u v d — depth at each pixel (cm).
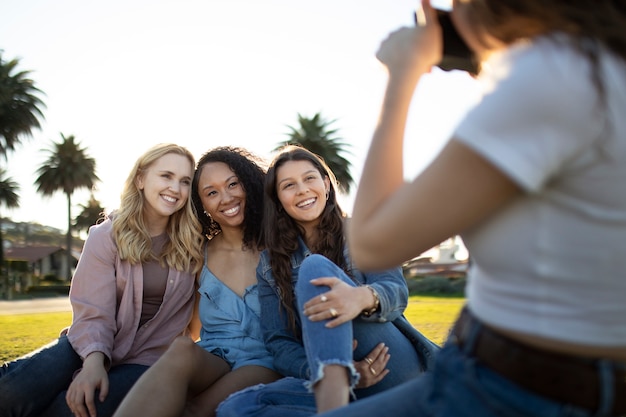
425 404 127
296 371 261
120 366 305
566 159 104
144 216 332
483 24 120
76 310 307
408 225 114
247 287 317
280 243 293
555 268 109
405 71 133
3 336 943
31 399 275
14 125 5034
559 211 108
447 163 109
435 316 1228
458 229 112
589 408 111
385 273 265
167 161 323
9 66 5094
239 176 328
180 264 326
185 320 330
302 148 306
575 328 109
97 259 313
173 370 245
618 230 105
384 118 132
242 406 233
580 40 106
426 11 135
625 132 102
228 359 299
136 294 317
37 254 8262
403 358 247
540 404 112
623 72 105
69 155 6462
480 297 121
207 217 351
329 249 293
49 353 291
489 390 116
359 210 127
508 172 102
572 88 101
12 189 5950
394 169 129
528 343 113
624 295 108
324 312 201
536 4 110
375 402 138
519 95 103
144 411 229
